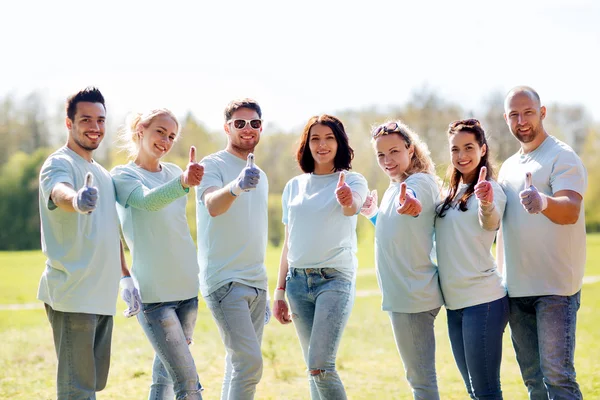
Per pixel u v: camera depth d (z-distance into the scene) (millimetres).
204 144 34688
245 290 4941
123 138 5324
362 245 32750
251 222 5043
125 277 4973
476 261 4844
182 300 4992
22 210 39062
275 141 35531
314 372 4730
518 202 4996
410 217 4871
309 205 5035
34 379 7324
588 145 41719
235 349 4809
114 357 8477
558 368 4758
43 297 4605
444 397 6402
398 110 38062
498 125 33656
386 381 7137
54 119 42531
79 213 4496
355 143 32219
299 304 5055
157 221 4902
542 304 4883
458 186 5020
